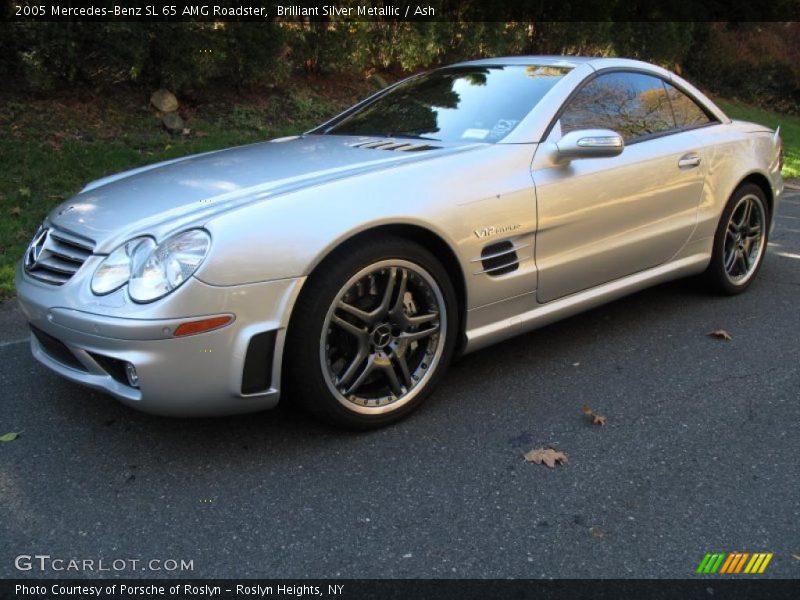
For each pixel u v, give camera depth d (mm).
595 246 3500
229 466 2658
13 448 2762
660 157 3779
